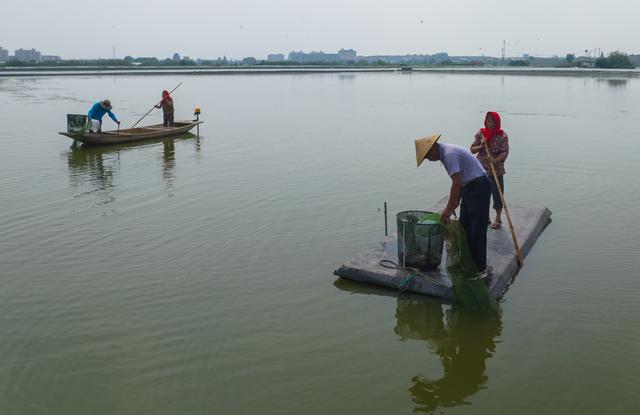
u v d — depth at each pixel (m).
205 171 14.92
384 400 5.29
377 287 7.59
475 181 6.95
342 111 31.02
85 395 5.35
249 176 14.23
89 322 6.69
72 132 18.98
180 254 8.79
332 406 5.20
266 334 6.43
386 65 195.75
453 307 7.05
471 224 7.08
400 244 7.60
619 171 14.27
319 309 7.02
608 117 26.92
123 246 9.15
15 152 17.97
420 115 28.58
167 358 5.95
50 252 8.89
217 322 6.69
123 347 6.16
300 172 14.66
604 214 10.60
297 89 52.78
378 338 6.37
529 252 8.66
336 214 10.81
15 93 43.84
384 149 18.16
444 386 5.52
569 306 7.01
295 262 8.45
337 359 5.95
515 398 5.32
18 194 12.48
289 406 5.20
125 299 7.27
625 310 6.89
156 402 5.25
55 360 5.92
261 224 10.23
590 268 8.09
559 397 5.32
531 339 6.30
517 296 7.30
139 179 14.00
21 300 7.25
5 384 5.52
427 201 11.70
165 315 6.85
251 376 5.65
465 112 29.92
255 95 44.28
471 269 7.13
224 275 8.00
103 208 11.34
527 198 11.80
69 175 14.51
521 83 62.81
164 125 22.78
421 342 6.29
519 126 23.59
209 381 5.57
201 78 77.44
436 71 116.69
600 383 5.51
